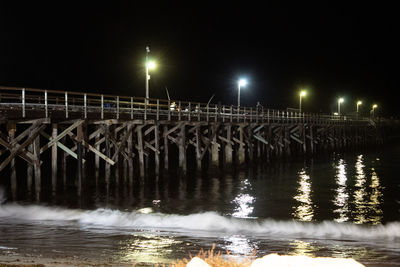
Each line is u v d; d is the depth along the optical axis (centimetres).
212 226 1683
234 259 1192
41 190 2341
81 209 1981
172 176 3178
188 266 796
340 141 6750
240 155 4000
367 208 2214
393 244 1465
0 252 1206
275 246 1405
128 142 2686
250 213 2050
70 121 2306
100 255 1213
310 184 3020
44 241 1359
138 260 1171
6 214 1808
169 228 1627
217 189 2734
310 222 1850
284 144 5125
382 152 6425
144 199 2341
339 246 1429
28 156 2119
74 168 3675
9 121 2020
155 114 2980
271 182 3091
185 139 3291
